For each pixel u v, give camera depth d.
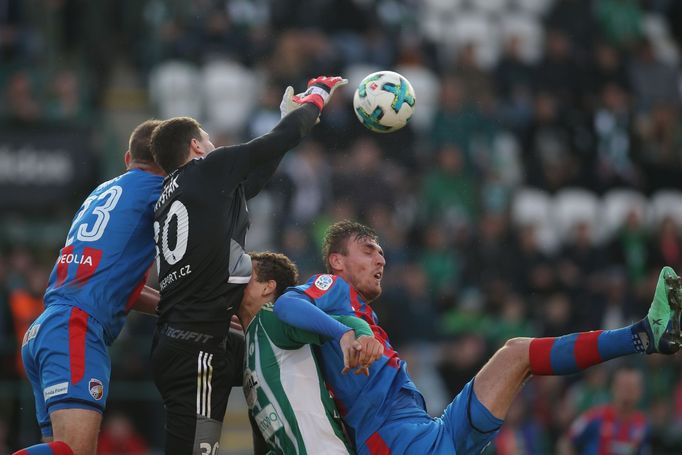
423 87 60.78
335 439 22.58
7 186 52.34
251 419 23.92
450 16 70.50
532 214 59.88
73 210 53.59
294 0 61.38
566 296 51.88
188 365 22.55
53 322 23.88
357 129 54.91
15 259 47.19
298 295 22.72
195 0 61.00
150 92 60.84
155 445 43.47
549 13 68.75
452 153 56.88
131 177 24.83
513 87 63.19
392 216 52.47
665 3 76.56
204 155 23.94
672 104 67.62
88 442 23.30
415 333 47.91
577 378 48.75
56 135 53.03
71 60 60.88
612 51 66.94
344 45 60.16
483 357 46.91
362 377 22.94
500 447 45.06
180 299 22.70
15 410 41.94
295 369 22.75
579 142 62.72
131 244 24.38
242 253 23.06
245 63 59.62
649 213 62.47
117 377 43.34
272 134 23.36
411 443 22.70
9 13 59.38
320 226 51.00
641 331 22.50
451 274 51.72
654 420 48.19
